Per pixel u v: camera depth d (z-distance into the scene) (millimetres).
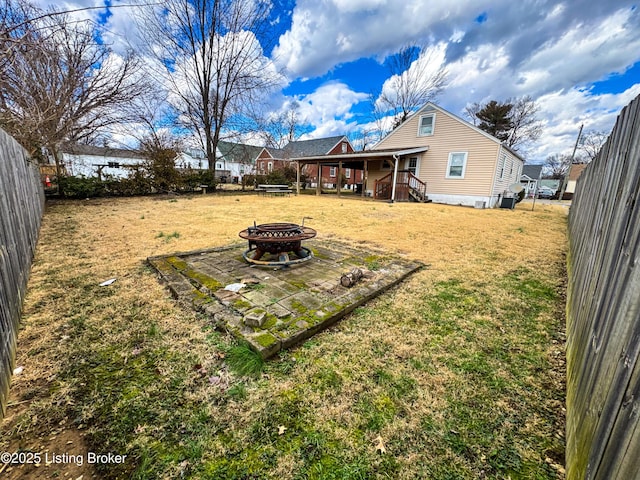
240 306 2436
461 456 1224
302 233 3691
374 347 1989
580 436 1104
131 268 3432
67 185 11141
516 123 26078
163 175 13781
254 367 1732
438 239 5312
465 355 1926
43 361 1764
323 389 1587
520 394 1586
